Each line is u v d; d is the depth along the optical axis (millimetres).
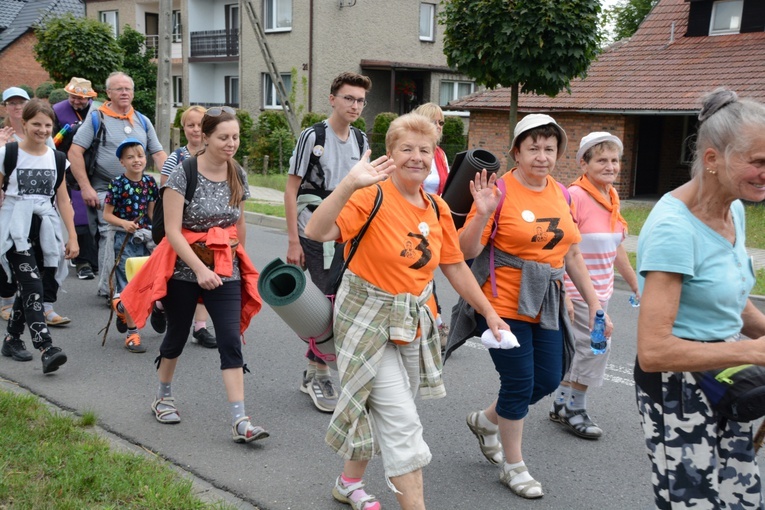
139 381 5555
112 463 3879
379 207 3227
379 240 3225
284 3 29562
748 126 2299
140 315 4508
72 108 8750
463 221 3965
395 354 3283
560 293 3938
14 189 5621
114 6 37375
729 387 2416
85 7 38594
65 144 8516
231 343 4457
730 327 2547
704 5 20094
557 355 3943
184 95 34375
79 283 8656
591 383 4664
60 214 6180
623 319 7938
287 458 4305
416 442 3201
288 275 3385
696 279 2475
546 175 3941
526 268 3801
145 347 6398
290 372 5902
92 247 8578
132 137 7656
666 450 2551
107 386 5422
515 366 3805
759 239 12828
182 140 26734
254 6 30391
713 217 2500
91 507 3385
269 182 20688
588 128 19406
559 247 3879
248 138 26438
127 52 32812
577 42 13227
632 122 19078
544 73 13266
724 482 2576
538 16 12875
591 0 13250
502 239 3826
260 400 5273
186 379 5637
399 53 30781
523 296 3779
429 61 31734
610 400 5441
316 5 28344
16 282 5668
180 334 4621
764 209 15945
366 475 4145
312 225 3113
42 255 5766
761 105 2361
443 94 31875
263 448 4438
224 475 4062
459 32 13633
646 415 2604
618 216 4734
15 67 35812
